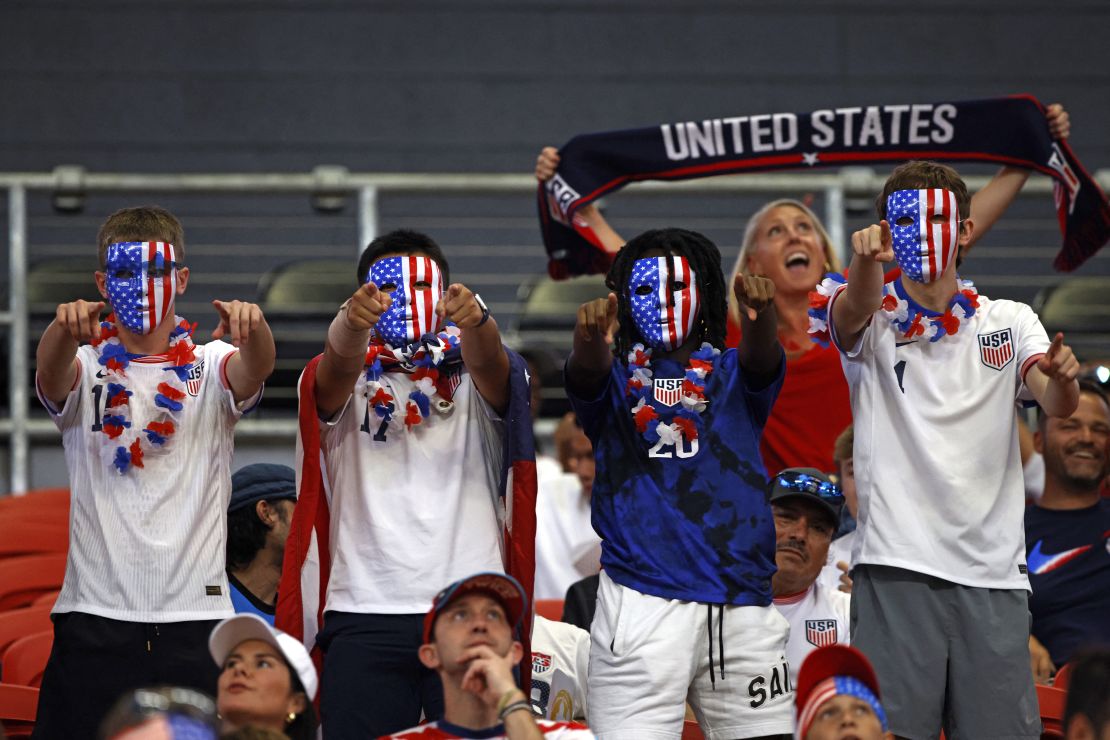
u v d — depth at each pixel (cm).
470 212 3109
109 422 1353
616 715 1276
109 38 3156
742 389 1345
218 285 3000
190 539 1347
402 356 1380
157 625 1327
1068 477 1841
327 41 3206
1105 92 3272
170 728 937
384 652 1305
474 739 1193
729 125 1967
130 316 1369
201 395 1377
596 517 1343
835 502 1605
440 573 1321
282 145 3177
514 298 3058
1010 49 3275
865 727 1119
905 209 1370
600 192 1962
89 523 1352
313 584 1363
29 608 1788
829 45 3259
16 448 2322
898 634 1330
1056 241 3086
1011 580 1330
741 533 1306
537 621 1628
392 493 1345
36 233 2988
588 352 1311
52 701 1337
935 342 1362
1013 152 1906
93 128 3134
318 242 3080
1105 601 1789
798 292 1939
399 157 3200
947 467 1334
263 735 1106
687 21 3253
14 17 3139
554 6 3244
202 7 3184
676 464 1320
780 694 1294
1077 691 1085
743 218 3077
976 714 1313
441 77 3219
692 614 1285
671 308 1349
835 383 1883
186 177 2370
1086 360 2472
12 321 2348
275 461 2358
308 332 2442
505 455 1373
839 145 1955
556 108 3228
